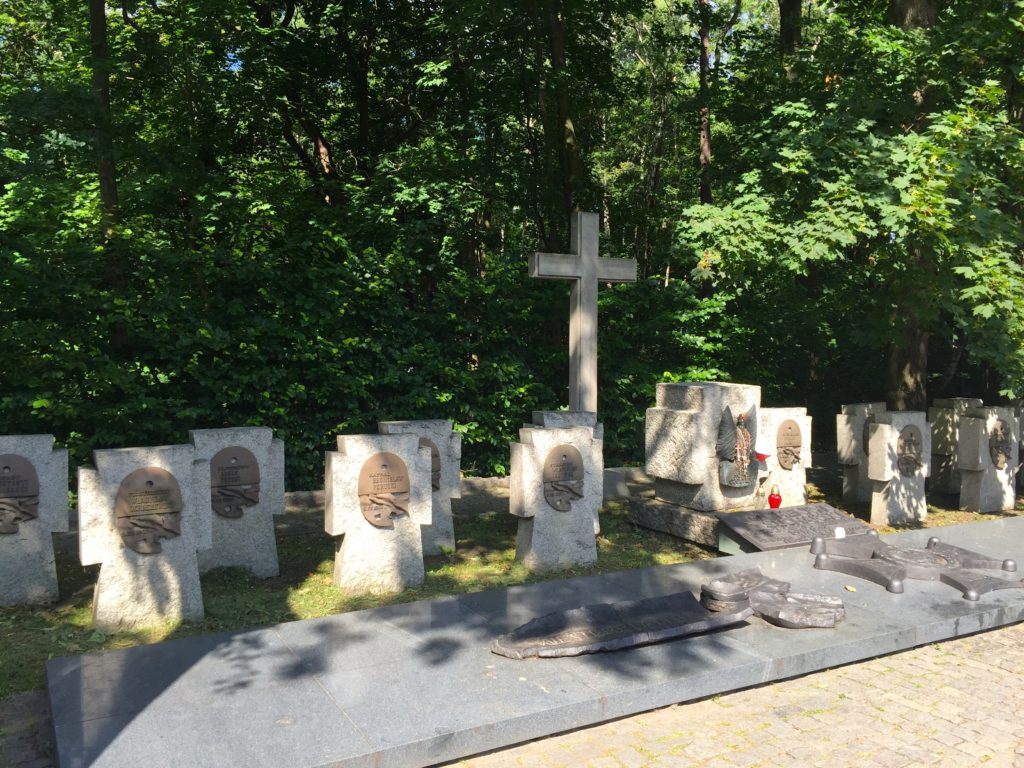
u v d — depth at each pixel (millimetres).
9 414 10117
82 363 10055
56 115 9945
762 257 10945
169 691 5066
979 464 11852
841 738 5148
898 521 11047
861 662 6461
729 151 16047
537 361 14367
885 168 10055
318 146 17656
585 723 5078
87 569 8281
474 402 13617
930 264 10781
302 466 12023
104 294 10352
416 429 9234
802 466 11227
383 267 12711
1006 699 5805
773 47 16297
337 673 5387
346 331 12406
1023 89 12516
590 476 8922
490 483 13078
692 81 26484
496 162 16234
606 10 15305
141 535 6656
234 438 8078
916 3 12648
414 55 17547
